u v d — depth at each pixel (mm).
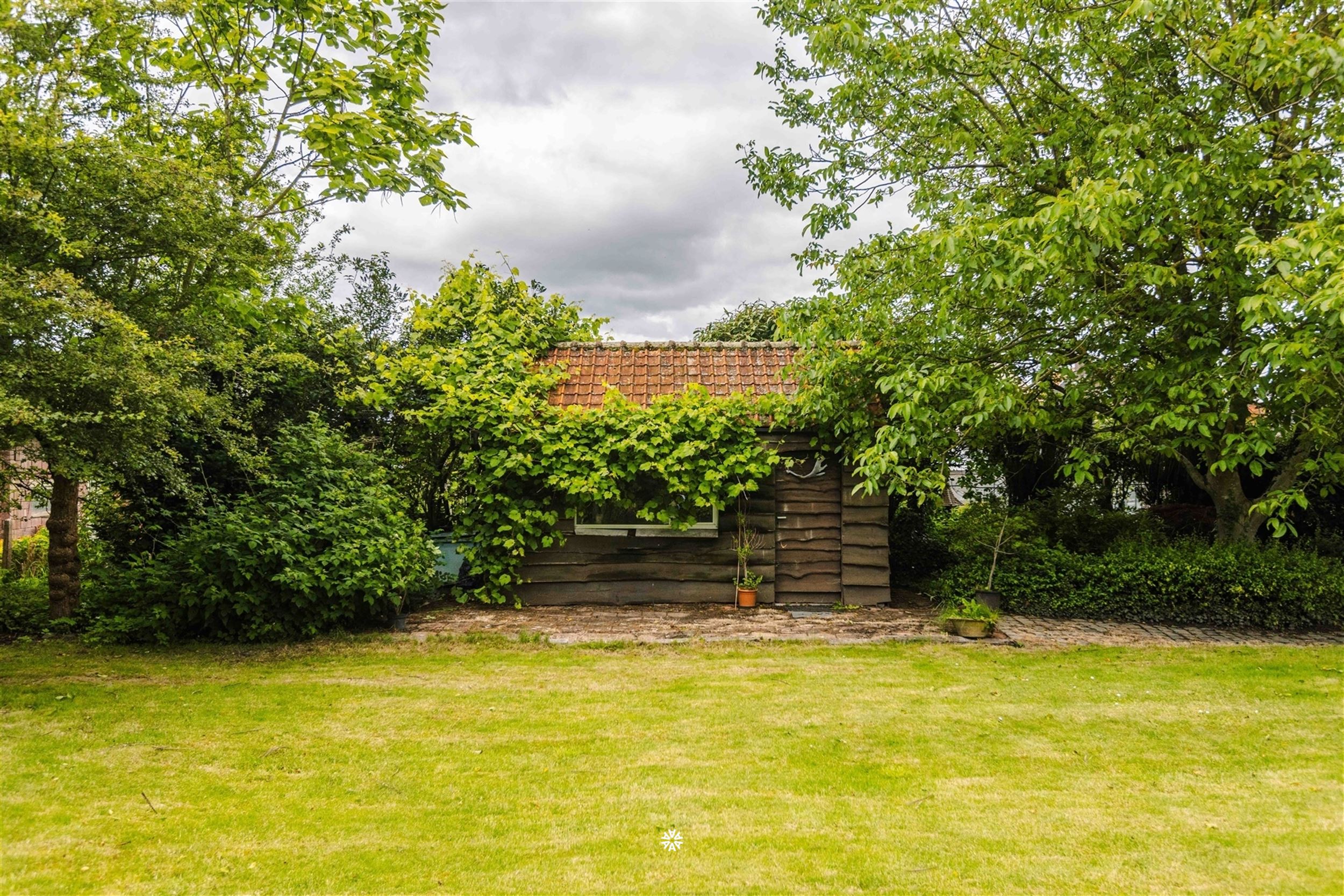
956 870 3277
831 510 9961
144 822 3697
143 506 9203
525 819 3818
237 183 7867
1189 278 7520
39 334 5648
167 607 7750
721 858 3395
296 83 8703
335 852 3430
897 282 8656
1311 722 5355
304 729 5152
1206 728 5234
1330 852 3426
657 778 4371
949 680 6469
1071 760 4648
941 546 11703
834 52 8461
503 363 10031
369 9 8586
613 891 3109
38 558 12891
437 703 5793
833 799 4070
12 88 5820
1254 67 6422
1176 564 8789
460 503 11328
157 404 6031
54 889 3031
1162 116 7254
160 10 7141
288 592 7828
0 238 5859
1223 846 3492
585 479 9492
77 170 5988
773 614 9359
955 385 7930
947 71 8273
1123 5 7531
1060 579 9195
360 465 9445
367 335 11820
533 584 9906
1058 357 8539
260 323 9516
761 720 5406
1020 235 6828
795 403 9156
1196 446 8250
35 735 4887
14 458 7340
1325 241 5391
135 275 6891
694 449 9320
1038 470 13133
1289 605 8516
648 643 7809
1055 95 8594
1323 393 6926
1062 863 3338
